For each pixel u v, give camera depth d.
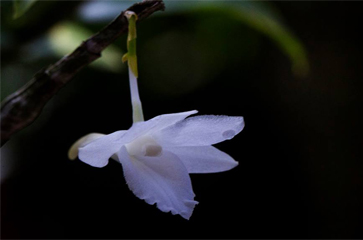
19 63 0.33
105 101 0.45
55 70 0.21
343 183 0.44
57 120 0.44
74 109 0.44
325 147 0.44
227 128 0.21
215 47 0.43
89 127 0.45
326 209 0.44
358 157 0.43
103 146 0.21
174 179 0.22
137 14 0.21
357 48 0.43
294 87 0.45
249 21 0.31
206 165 0.22
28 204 0.43
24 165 0.43
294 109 0.45
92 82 0.42
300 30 0.44
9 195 0.42
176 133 0.21
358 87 0.43
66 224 0.45
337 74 0.44
